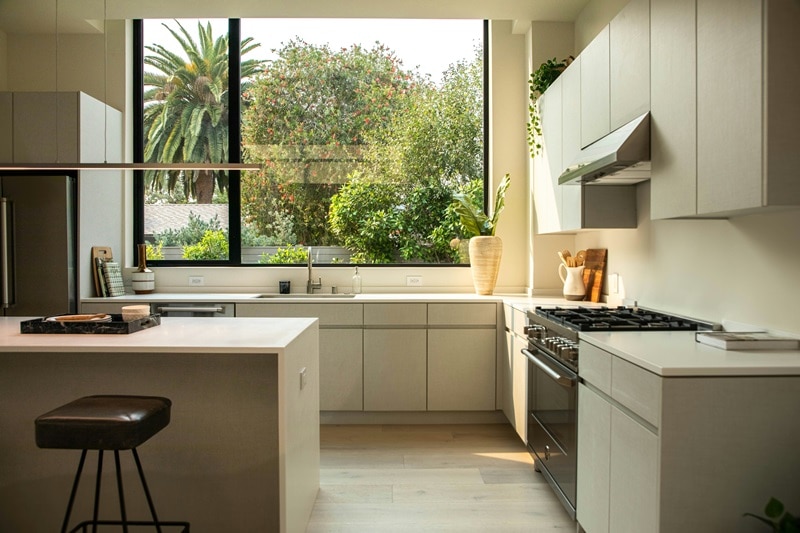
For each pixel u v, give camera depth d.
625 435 1.80
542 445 2.83
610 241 3.50
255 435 2.31
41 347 1.97
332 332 3.94
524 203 4.45
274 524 2.31
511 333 3.63
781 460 1.58
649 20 2.24
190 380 2.31
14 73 4.44
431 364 3.95
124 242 4.52
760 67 1.58
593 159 2.54
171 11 3.92
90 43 4.46
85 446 1.73
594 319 2.52
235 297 4.09
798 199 1.57
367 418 4.03
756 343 1.83
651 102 2.24
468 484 2.94
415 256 4.64
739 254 2.23
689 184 1.96
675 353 1.78
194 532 2.32
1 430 2.31
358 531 2.44
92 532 2.16
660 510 1.58
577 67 3.10
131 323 2.31
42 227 3.80
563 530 2.45
